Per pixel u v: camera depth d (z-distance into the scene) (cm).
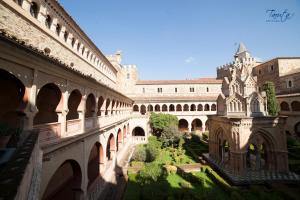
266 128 2378
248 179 2167
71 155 1428
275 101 3700
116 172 2586
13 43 803
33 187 666
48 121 1852
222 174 2405
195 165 2775
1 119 1299
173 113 5453
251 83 2622
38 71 1055
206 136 4769
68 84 1405
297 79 4931
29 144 756
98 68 3425
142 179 2203
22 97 966
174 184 2214
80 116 1645
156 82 6216
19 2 1458
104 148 2275
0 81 1301
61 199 1959
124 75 6184
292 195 1775
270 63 5975
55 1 1859
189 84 6212
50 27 1888
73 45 2433
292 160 2920
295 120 4547
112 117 2698
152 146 3394
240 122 2289
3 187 405
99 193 1948
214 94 6200
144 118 4816
